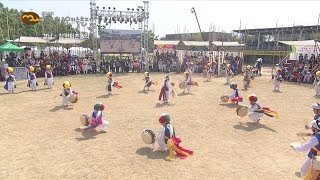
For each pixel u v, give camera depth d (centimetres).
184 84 2130
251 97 1331
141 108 1633
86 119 1184
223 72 3297
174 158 929
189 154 955
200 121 1365
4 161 904
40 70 3069
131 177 803
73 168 856
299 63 3028
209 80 2889
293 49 3631
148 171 841
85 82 2689
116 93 2117
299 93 2206
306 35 5722
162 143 981
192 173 830
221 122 1350
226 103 1781
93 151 989
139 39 3638
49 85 2342
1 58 3419
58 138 1118
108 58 4122
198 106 1691
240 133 1191
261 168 865
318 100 1928
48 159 920
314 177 670
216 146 1044
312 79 2738
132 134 1171
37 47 4672
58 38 4094
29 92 2131
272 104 1794
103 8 3491
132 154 966
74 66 3369
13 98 1906
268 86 2564
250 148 1026
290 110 1630
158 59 3812
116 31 3572
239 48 5116
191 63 3484
